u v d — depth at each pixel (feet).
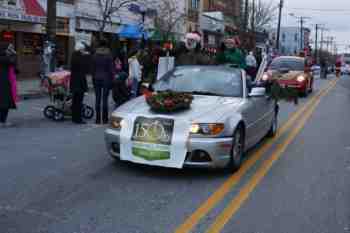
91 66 37.14
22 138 30.96
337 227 16.75
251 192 20.62
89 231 15.70
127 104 24.31
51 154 26.50
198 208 18.29
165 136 21.65
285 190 21.08
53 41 64.54
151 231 15.85
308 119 44.29
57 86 38.50
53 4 64.23
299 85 66.23
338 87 96.63
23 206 17.90
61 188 20.25
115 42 92.94
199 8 141.59
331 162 26.68
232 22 166.61
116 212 17.57
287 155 28.32
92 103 51.80
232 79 26.68
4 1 67.46
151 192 20.10
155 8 110.22
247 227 16.56
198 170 23.80
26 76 77.82
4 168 23.24
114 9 83.41
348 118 45.37
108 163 24.64
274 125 34.35
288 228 16.56
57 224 16.24
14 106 35.32
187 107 22.68
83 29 88.02
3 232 15.43
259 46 173.37
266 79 34.30
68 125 36.73
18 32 75.46
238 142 23.88
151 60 51.72
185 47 54.39
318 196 20.30
